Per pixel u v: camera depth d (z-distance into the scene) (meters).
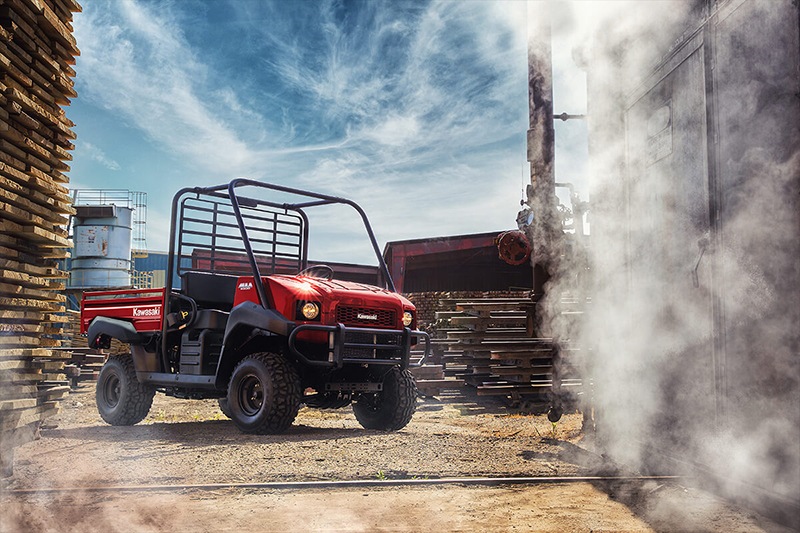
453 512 3.10
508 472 4.00
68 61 4.94
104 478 3.83
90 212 23.17
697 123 3.62
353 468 4.05
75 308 22.08
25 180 4.32
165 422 7.09
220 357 5.82
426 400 9.50
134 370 6.78
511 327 7.99
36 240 4.69
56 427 6.38
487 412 8.38
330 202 6.68
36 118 4.51
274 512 3.09
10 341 4.34
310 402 5.96
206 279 6.59
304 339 5.56
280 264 6.97
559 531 2.80
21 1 4.17
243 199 6.55
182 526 2.86
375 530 2.81
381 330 5.73
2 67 4.00
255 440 5.11
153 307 6.68
